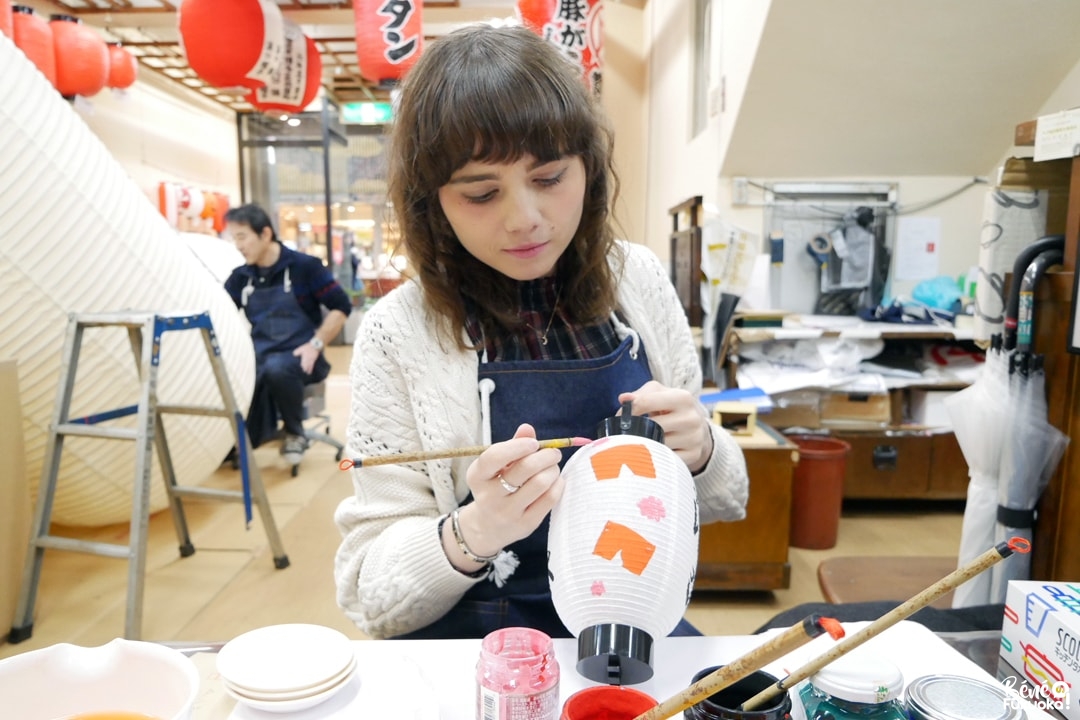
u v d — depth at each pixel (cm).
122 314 183
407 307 85
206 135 548
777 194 283
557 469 61
